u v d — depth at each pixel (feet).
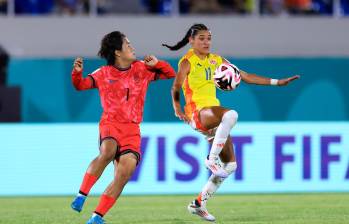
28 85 151.02
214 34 164.04
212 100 77.82
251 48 164.35
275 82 79.36
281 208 94.38
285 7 167.63
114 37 69.97
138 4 164.96
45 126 118.83
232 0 166.30
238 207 96.22
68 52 162.20
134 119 69.72
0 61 146.82
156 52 161.79
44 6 164.45
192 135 116.47
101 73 69.87
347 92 155.63
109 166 117.70
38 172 118.42
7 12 162.81
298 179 118.62
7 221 81.56
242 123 117.80
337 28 166.81
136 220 81.35
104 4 164.66
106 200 67.51
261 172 118.11
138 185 116.16
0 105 141.38
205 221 79.41
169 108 150.20
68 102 151.43
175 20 163.32
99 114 151.53
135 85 70.08
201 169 116.47
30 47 161.89
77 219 83.30
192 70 77.41
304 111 154.40
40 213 90.79
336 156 118.83
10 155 118.01
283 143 118.42
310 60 154.71
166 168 116.37
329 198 108.58
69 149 118.83
